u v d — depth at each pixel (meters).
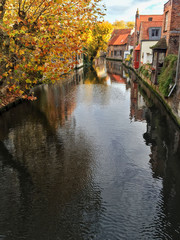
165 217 6.07
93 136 11.45
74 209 6.36
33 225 5.83
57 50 7.69
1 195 7.01
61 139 11.14
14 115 15.35
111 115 15.11
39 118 14.59
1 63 8.21
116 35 89.31
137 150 9.93
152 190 7.18
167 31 19.83
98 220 5.95
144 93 22.55
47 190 7.22
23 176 8.05
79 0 7.94
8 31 6.92
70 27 7.84
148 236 5.48
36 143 10.72
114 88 25.88
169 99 15.27
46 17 7.75
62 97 21.17
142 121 13.81
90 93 23.03
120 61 78.88
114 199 6.76
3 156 9.53
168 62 17.23
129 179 7.76
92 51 65.19
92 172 8.20
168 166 8.60
